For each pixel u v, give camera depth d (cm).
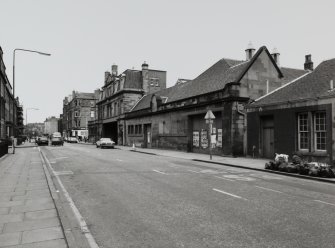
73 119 10081
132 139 4541
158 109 3594
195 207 768
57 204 782
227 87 2370
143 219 664
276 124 1989
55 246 481
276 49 3164
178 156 2430
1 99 4609
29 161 1973
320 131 1709
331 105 1614
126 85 5000
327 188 1053
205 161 2027
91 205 789
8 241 502
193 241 531
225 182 1162
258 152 2164
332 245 513
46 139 5609
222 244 517
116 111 5422
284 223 637
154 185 1085
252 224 629
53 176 1312
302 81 2077
